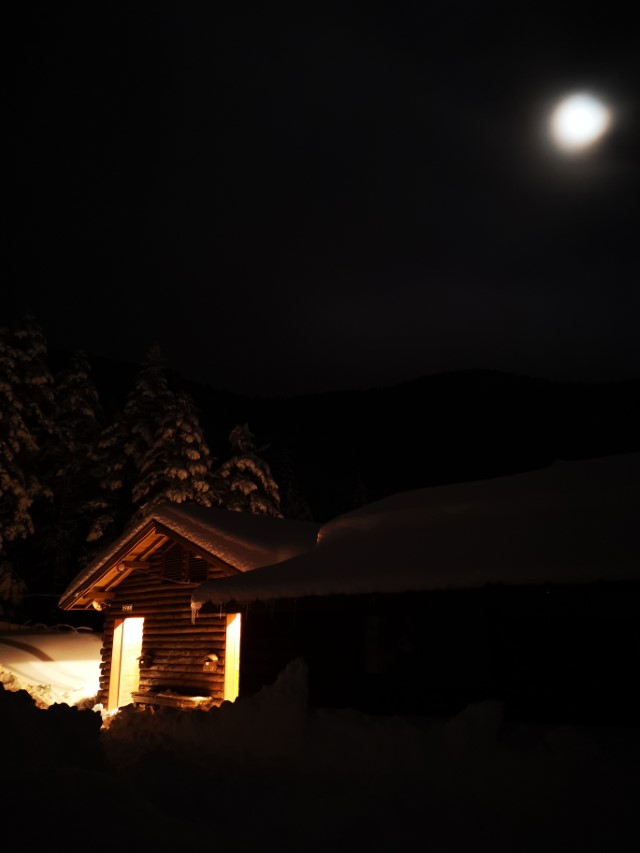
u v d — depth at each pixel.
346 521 12.13
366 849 4.82
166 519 16.14
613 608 7.36
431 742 7.02
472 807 5.59
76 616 30.27
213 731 9.26
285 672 9.11
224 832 5.00
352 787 6.54
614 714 7.31
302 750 7.99
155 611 16.89
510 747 6.59
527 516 9.42
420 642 9.09
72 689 18.80
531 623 8.12
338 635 10.11
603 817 5.09
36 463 31.81
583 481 9.65
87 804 4.18
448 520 10.42
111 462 29.89
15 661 19.39
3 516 26.91
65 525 31.08
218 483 30.95
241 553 14.10
